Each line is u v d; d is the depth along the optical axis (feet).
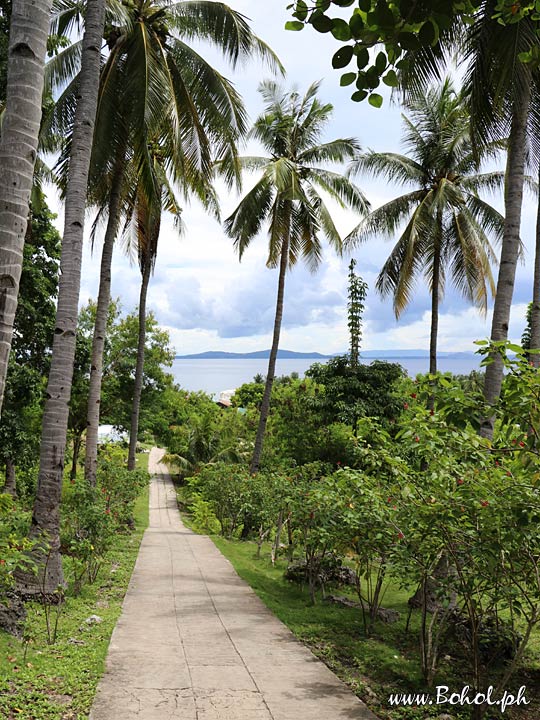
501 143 41.06
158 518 81.92
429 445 16.51
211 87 41.32
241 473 63.10
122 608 27.58
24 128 12.77
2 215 12.41
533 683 20.68
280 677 19.20
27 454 57.77
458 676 20.95
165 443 138.41
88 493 33.63
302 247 71.51
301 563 39.22
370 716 16.37
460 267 56.24
